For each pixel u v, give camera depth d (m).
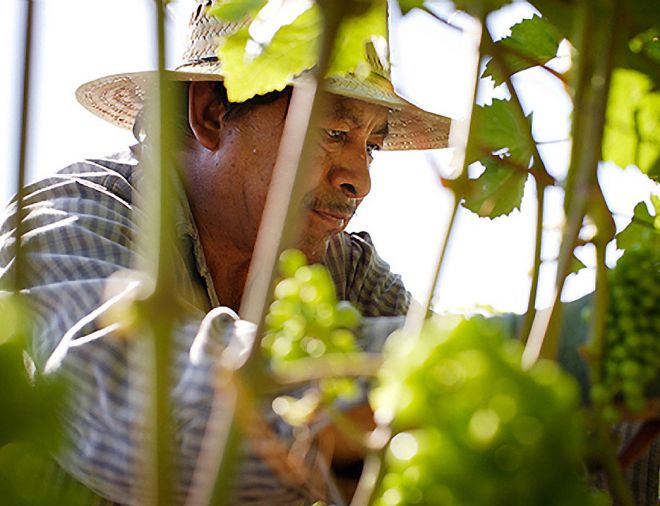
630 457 0.88
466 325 0.51
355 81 2.22
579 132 0.79
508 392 0.49
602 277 0.79
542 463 0.49
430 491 0.51
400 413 0.51
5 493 0.51
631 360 0.78
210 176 2.41
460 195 0.70
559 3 0.93
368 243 2.75
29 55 0.67
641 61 1.02
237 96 1.12
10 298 0.54
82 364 1.35
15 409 0.51
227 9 1.12
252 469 1.19
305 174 0.67
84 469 1.37
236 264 2.46
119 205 2.06
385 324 1.04
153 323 0.64
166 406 0.65
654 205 1.19
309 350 0.71
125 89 2.82
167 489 0.66
